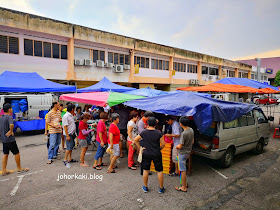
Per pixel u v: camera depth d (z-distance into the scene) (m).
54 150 6.48
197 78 27.17
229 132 5.75
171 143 5.43
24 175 5.20
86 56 16.55
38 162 6.16
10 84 9.30
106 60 17.69
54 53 14.71
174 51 23.00
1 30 12.44
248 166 6.11
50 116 6.16
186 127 4.52
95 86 12.17
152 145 4.23
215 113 5.12
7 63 12.71
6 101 10.31
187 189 4.58
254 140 6.89
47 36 14.28
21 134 10.30
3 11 12.15
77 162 6.20
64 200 4.05
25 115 10.73
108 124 8.02
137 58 20.19
